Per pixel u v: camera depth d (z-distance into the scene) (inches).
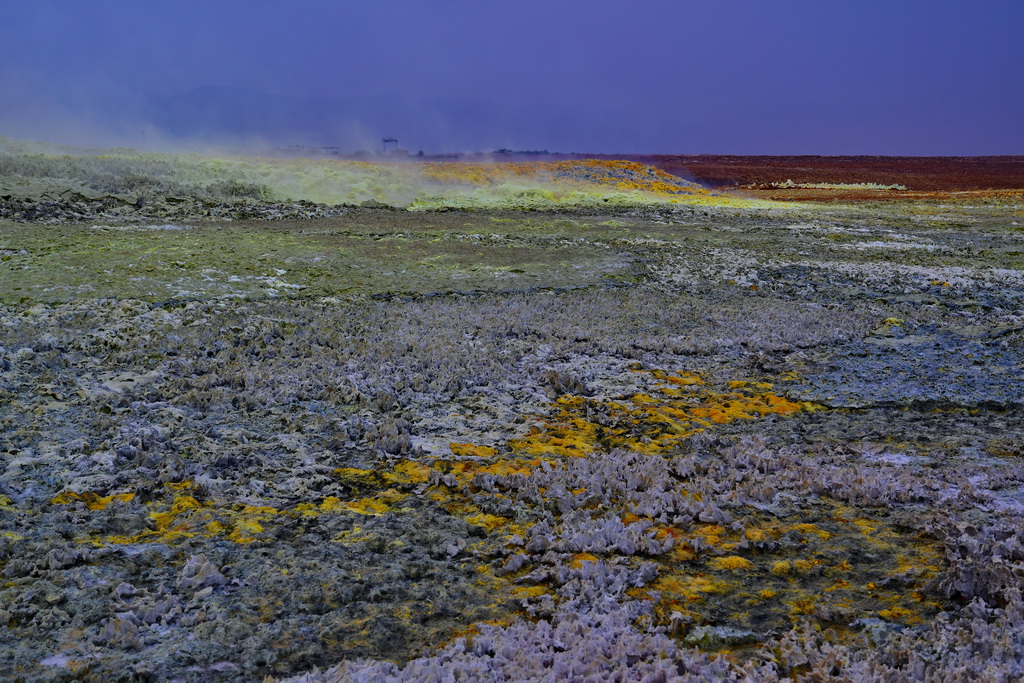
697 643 167.5
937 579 189.3
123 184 855.1
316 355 370.3
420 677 147.5
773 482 250.2
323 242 659.4
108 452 251.4
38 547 192.5
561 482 245.9
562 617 171.0
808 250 754.2
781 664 159.6
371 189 1053.2
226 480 241.6
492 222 848.9
